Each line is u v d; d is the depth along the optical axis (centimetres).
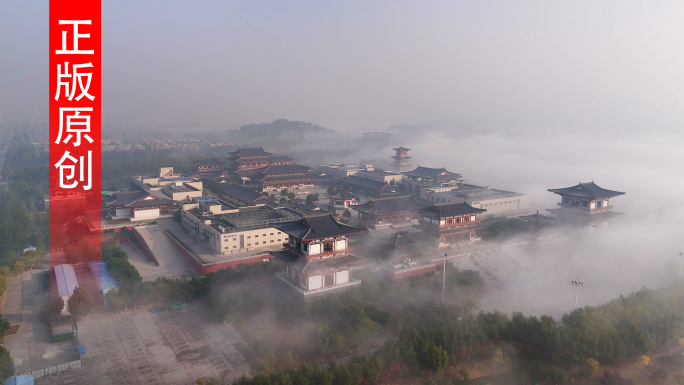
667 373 6372
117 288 8538
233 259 10362
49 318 7819
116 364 6469
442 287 8556
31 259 10794
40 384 5975
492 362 6594
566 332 6650
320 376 5628
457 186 18838
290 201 17412
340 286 8119
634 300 7719
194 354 6725
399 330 6950
